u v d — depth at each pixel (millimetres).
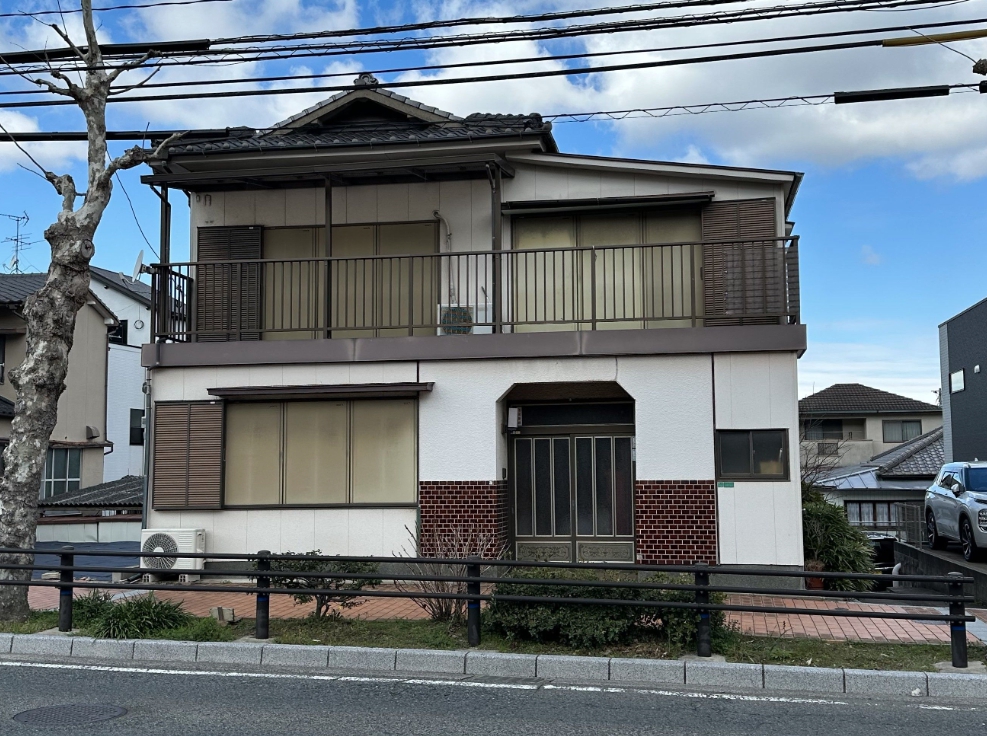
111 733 6332
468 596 8758
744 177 13508
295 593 9031
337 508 13406
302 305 14867
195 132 13109
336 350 13500
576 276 14188
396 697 7406
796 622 10250
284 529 13500
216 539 13633
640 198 13852
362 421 13531
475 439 13180
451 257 14297
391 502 13312
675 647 8500
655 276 14047
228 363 13695
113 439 29453
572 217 14367
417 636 9180
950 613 8016
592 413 14195
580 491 14102
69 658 8961
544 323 13258
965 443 28266
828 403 45594
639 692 7609
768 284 13391
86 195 10719
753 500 12406
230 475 13766
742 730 6469
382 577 9039
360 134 14547
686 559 12453
